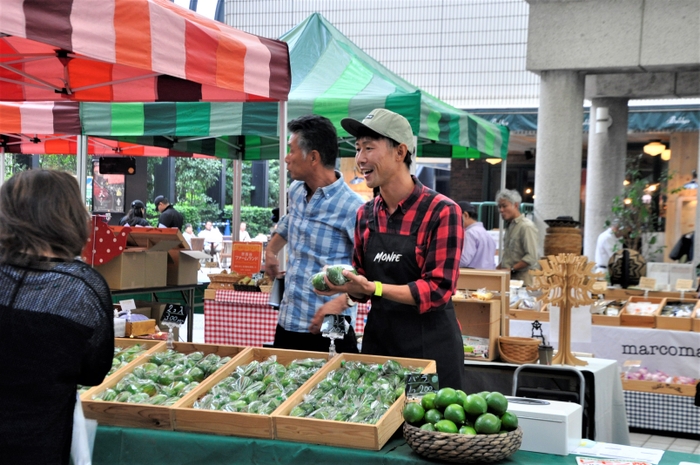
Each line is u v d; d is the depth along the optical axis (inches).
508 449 84.7
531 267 289.0
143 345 124.9
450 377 112.6
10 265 75.1
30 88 202.1
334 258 132.4
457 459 83.1
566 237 285.9
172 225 442.0
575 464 87.7
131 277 196.1
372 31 646.5
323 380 104.9
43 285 73.9
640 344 231.5
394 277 112.8
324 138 131.8
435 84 636.7
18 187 74.9
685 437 224.8
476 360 177.2
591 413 152.1
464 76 631.2
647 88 421.1
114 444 94.2
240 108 237.0
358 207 133.0
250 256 253.4
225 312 247.1
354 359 113.5
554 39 361.4
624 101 436.5
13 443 71.2
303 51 272.2
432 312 113.1
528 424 92.6
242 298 243.9
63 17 120.3
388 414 91.1
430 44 637.9
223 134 239.5
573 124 369.4
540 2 362.6
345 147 352.5
